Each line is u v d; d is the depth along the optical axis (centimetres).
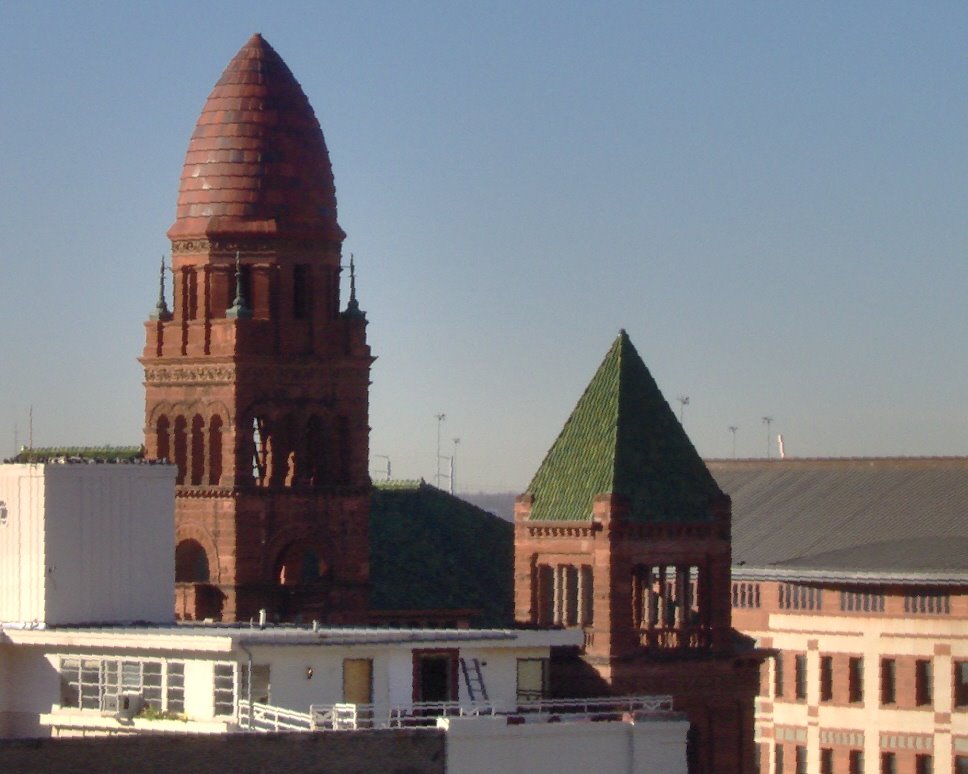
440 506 18250
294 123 17025
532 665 14700
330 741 12506
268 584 16788
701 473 15875
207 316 16875
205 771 12256
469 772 12888
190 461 16938
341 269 17162
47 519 14862
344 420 17075
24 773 11988
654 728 13462
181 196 17012
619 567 15412
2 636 14350
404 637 13950
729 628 15800
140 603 15150
